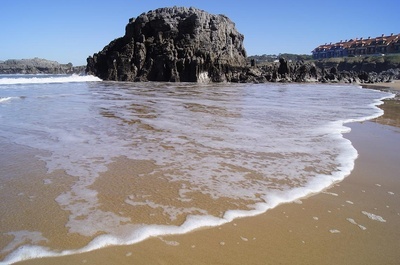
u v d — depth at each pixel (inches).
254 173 306.8
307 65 2987.2
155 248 182.2
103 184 272.8
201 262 170.6
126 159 344.8
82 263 167.9
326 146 416.5
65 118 591.8
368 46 6274.6
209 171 310.2
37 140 422.0
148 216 218.1
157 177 291.6
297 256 178.1
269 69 2856.8
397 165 348.5
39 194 250.4
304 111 760.3
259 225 211.0
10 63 5012.3
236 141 432.8
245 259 174.1
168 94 1177.4
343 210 236.1
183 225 207.6
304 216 225.0
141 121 576.1
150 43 2426.2
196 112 700.7
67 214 218.5
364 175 312.0
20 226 202.2
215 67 2396.7
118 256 174.2
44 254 174.6
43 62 5221.5
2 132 464.8
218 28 2554.1
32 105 768.3
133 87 1594.5
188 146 402.9
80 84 1836.9
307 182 287.9
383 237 200.2
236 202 243.6
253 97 1139.3
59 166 318.0
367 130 550.9
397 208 241.9
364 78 3038.9
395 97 1310.3
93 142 417.1
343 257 178.5
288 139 450.6
